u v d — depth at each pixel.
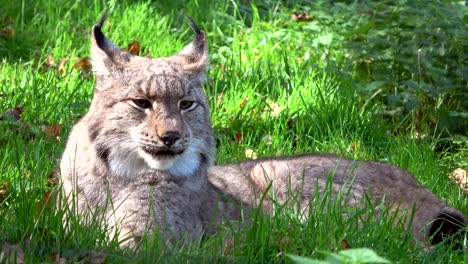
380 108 14.77
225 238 9.16
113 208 8.98
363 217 10.08
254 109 14.32
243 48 17.39
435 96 14.58
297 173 10.57
